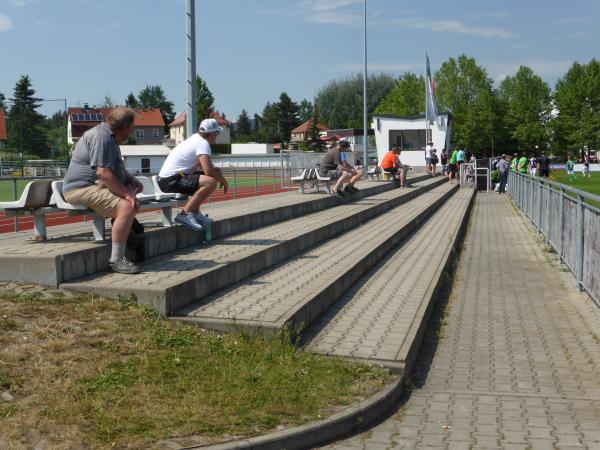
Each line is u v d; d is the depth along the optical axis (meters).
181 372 4.96
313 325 6.85
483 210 25.14
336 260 9.59
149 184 9.43
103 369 4.79
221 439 4.06
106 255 7.04
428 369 6.34
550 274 11.66
